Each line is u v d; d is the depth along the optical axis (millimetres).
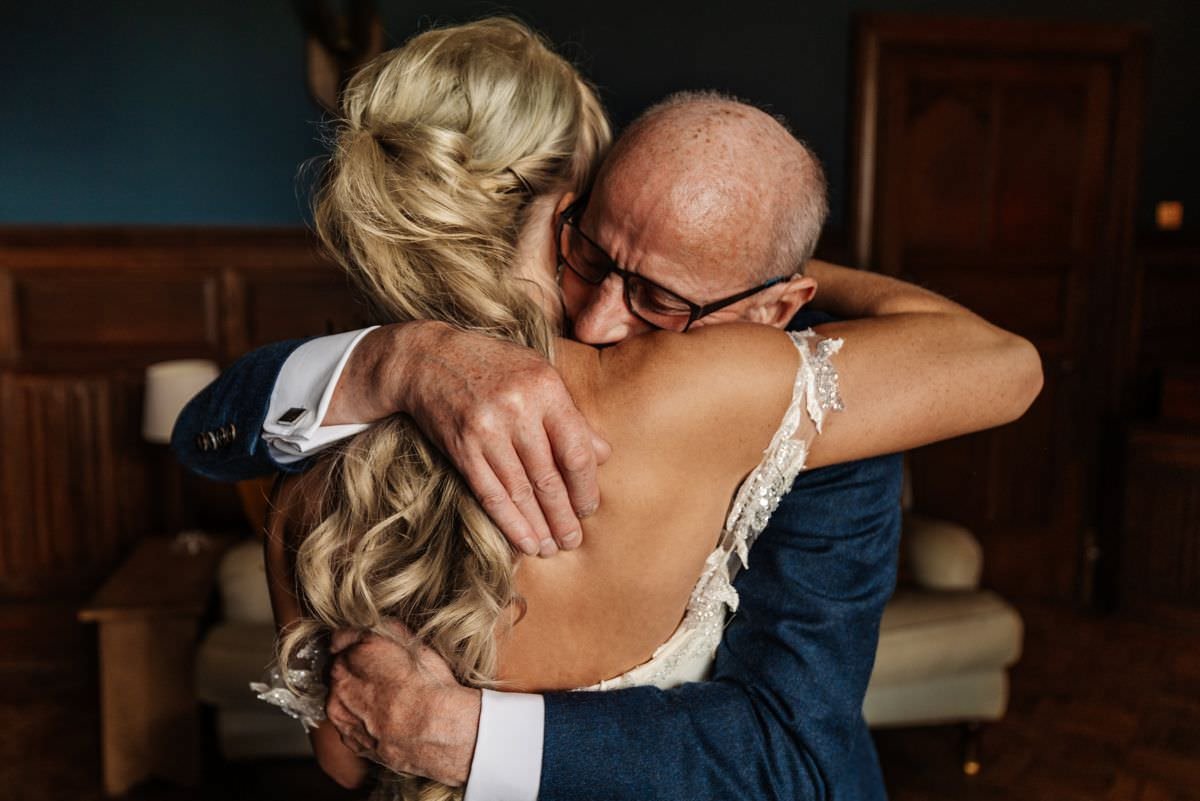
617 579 836
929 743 3650
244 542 3479
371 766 1049
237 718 3168
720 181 832
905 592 3475
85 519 4270
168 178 4254
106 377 4227
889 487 956
